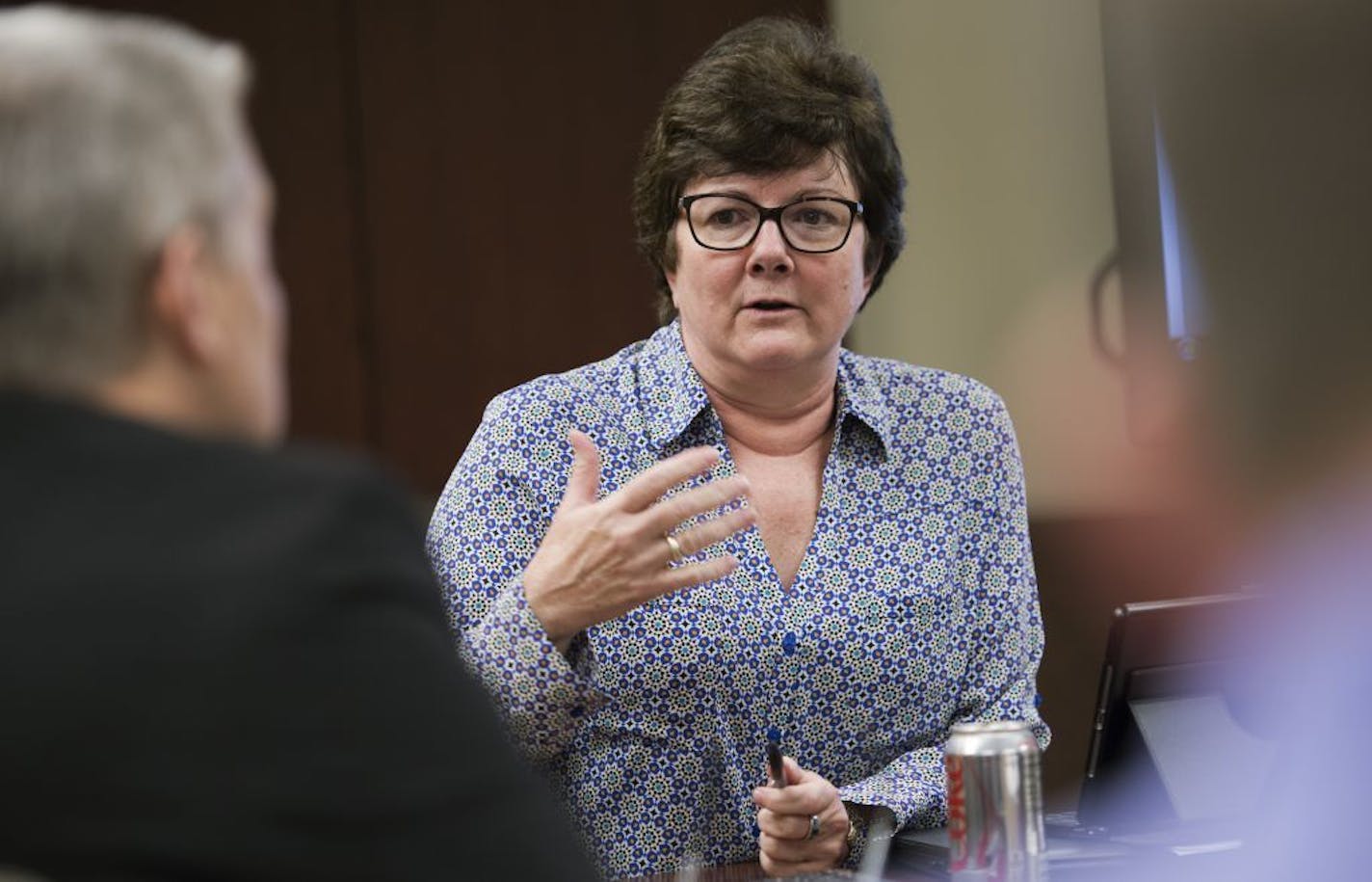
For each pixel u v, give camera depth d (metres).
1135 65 10.93
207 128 3.44
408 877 3.05
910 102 13.62
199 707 2.96
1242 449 10.62
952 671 7.12
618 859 6.65
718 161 6.74
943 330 13.56
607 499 6.08
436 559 6.86
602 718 6.68
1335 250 10.08
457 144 13.38
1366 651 5.79
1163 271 10.91
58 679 2.96
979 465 7.39
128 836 2.89
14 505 3.16
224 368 3.48
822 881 5.04
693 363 7.14
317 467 3.32
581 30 13.59
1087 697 12.26
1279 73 10.27
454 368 13.38
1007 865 5.09
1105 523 12.08
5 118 3.27
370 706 3.08
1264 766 6.30
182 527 3.14
